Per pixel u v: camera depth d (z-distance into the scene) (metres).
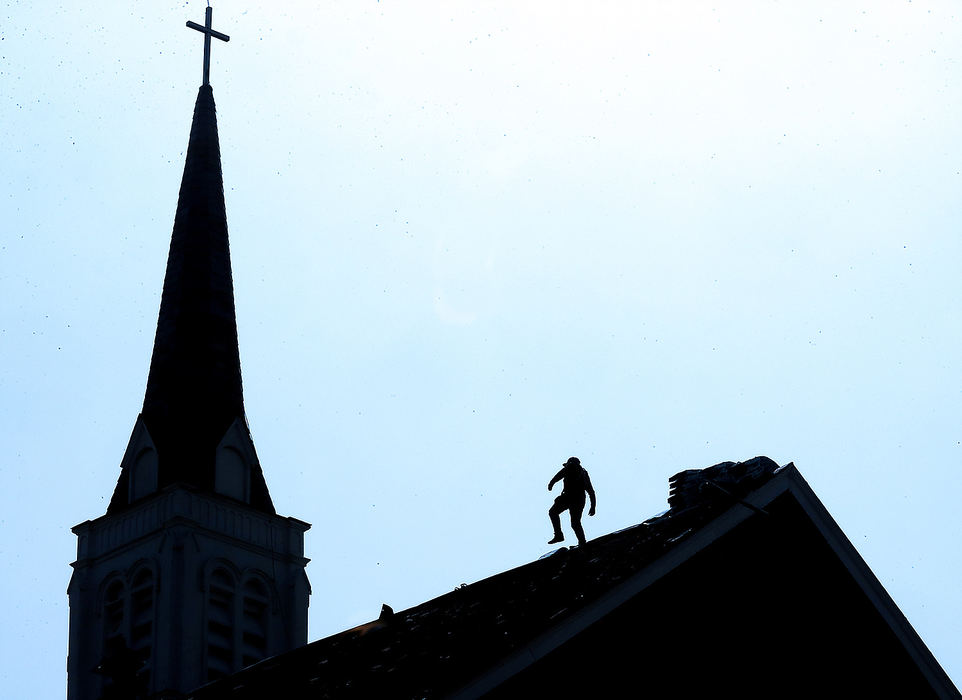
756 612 28.72
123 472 66.44
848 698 30.05
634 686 25.31
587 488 31.94
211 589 61.78
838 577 30.98
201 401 67.00
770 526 29.98
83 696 61.41
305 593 65.88
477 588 32.69
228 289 72.50
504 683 23.33
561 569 29.88
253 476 67.06
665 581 26.86
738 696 27.42
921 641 31.73
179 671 58.78
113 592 63.25
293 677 31.08
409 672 25.25
